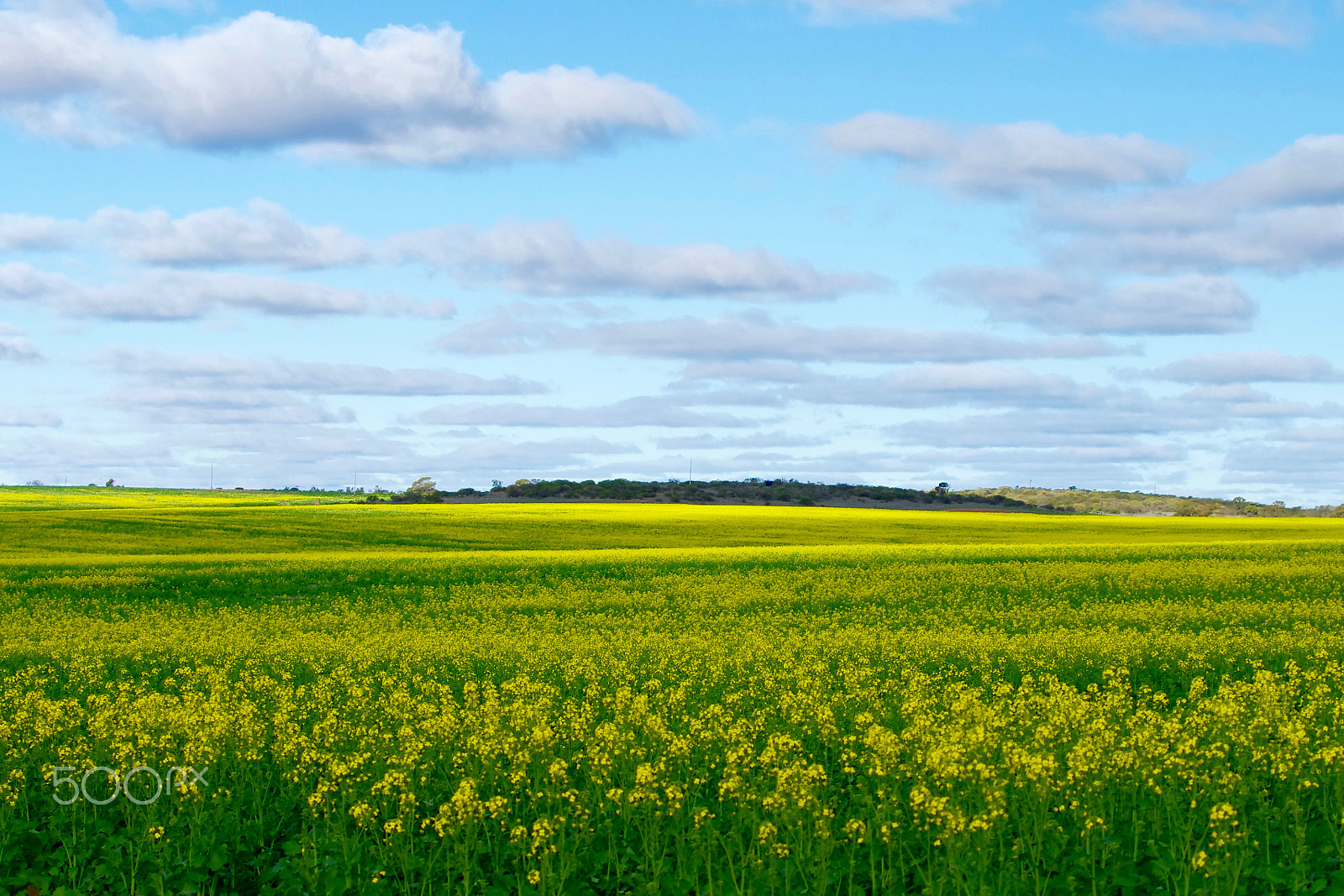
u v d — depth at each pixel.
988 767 10.94
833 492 141.12
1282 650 22.09
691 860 10.94
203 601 36.50
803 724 15.84
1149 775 11.86
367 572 43.88
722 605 34.59
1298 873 10.01
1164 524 92.25
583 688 19.83
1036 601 34.09
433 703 17.84
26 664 23.30
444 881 11.27
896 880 10.71
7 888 10.94
